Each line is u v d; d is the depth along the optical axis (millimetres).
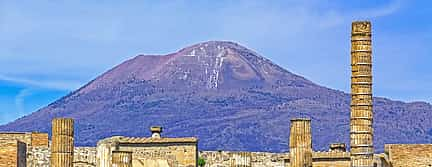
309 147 69500
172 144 89438
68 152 73688
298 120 69562
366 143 68375
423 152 84750
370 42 68938
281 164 91125
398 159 85062
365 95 68625
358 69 68750
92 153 89125
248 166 71500
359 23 68938
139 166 88250
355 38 69000
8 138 88250
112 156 77250
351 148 68625
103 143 88062
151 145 88750
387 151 85875
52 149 73688
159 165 88812
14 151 72500
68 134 73688
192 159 89750
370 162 68188
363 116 68438
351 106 68938
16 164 72500
